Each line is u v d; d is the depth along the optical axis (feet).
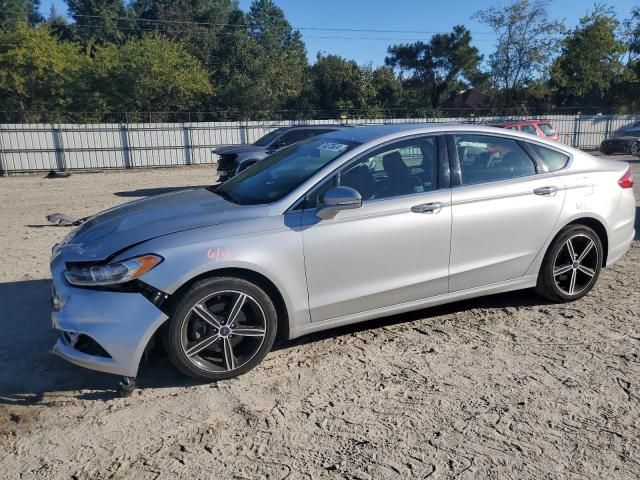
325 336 15.06
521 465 9.65
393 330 15.34
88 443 10.52
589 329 15.17
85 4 208.85
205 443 10.46
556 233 16.05
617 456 9.85
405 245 13.93
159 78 121.39
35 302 18.16
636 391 11.99
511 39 132.57
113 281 11.62
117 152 79.92
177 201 14.74
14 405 11.90
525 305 17.01
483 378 12.64
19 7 181.98
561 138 106.42
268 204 13.10
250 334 12.68
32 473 9.68
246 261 12.25
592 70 133.49
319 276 13.16
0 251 25.21
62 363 13.79
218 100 134.72
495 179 15.30
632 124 110.01
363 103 133.90
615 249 17.40
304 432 10.75
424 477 9.39
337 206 12.81
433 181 14.55
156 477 9.52
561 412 11.24
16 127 73.92
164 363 13.67
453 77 152.25
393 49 154.51
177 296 11.95
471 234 14.75
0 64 111.04
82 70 118.42
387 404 11.66
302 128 46.11
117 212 14.53
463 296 15.17
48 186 57.26
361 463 9.78
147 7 221.05
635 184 46.09
